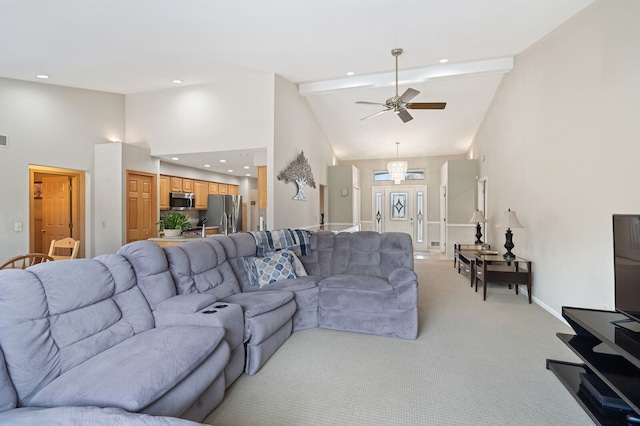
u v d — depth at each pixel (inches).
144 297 82.0
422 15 123.6
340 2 112.3
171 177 245.9
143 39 130.6
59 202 197.8
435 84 213.5
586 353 76.9
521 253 176.2
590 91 113.0
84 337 64.1
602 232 106.7
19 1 98.7
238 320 86.0
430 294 175.9
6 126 162.7
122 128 214.8
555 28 134.2
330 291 121.8
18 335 54.5
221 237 124.9
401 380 86.1
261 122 190.7
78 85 184.7
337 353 102.0
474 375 88.7
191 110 203.8
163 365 57.8
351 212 321.1
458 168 295.1
